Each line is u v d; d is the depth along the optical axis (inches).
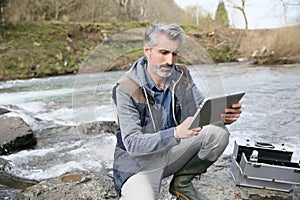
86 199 79.1
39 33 413.7
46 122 162.2
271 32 418.9
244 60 425.4
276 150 85.2
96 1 482.0
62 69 357.4
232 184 85.4
